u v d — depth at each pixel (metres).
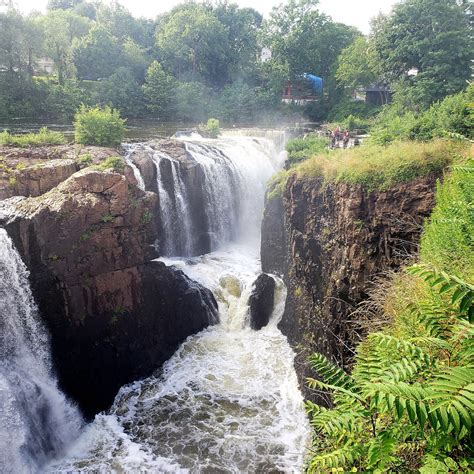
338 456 4.42
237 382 15.73
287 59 50.88
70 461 12.72
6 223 14.56
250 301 19.34
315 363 5.53
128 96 47.31
